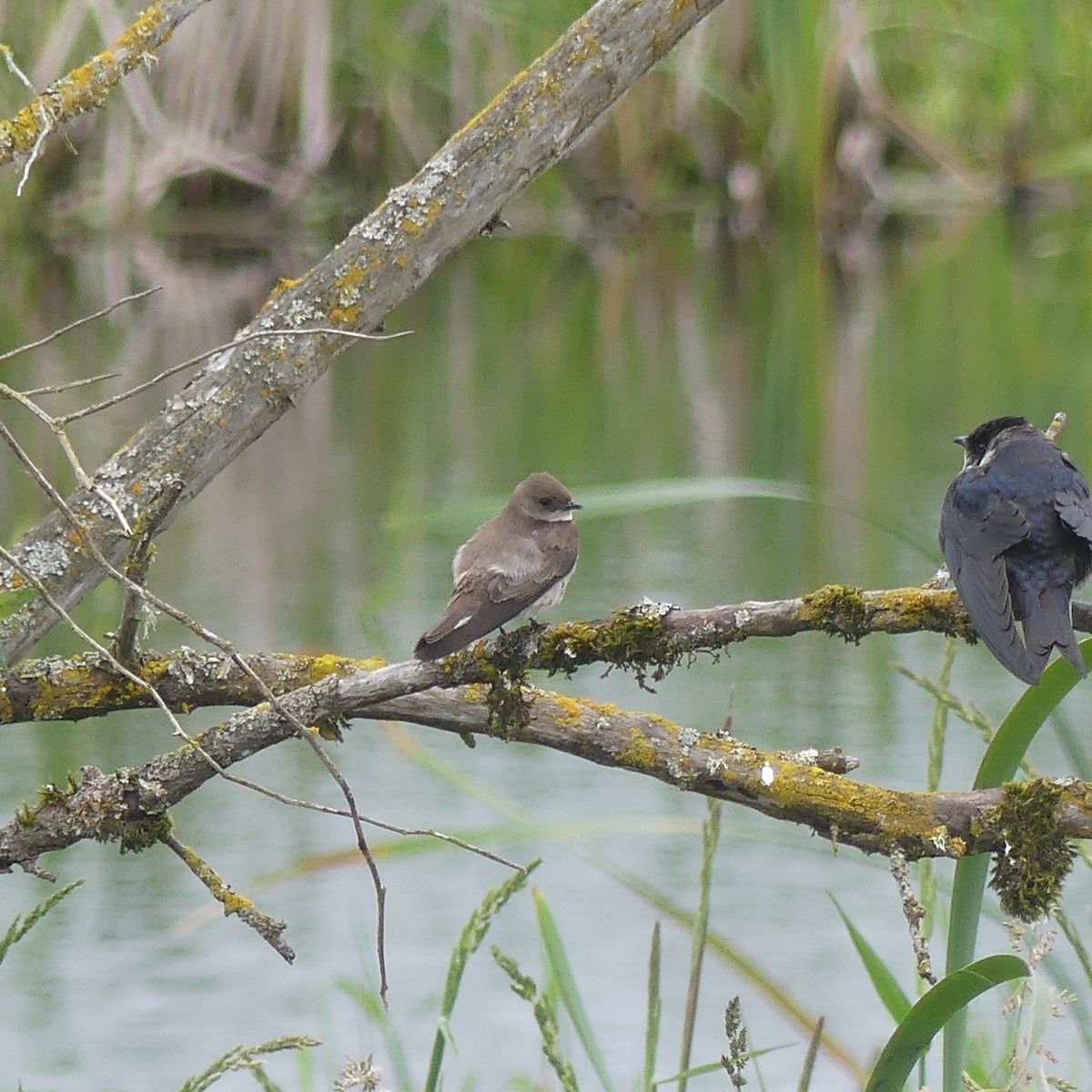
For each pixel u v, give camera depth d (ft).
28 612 24.18
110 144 100.22
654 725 22.43
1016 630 22.56
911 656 50.03
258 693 24.18
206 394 24.80
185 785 22.17
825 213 111.34
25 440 69.31
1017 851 20.94
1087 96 111.34
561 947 25.17
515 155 25.11
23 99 84.94
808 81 108.17
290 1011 33.60
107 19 83.41
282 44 100.07
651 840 40.09
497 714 22.67
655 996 23.30
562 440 69.77
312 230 103.19
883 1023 32.76
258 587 53.06
